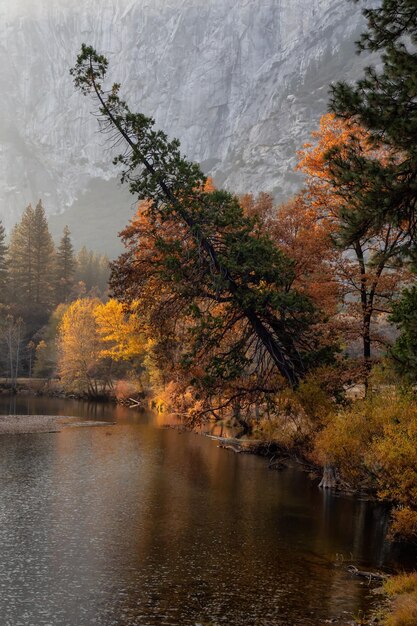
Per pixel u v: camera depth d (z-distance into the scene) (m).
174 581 16.02
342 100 15.79
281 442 34.16
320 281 28.97
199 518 22.22
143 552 18.34
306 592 15.27
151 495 25.52
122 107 31.19
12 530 20.09
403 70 15.30
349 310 28.59
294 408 28.95
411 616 12.77
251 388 31.22
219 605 14.41
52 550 18.31
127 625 13.27
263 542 19.50
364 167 15.47
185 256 29.42
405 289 18.06
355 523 21.86
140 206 33.34
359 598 14.90
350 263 28.97
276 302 28.06
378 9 16.02
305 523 21.77
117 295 31.98
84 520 21.55
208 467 31.83
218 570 16.89
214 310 33.97
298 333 29.72
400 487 19.30
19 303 114.38
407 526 18.84
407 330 17.17
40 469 30.19
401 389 22.69
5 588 15.33
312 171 30.73
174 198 30.39
